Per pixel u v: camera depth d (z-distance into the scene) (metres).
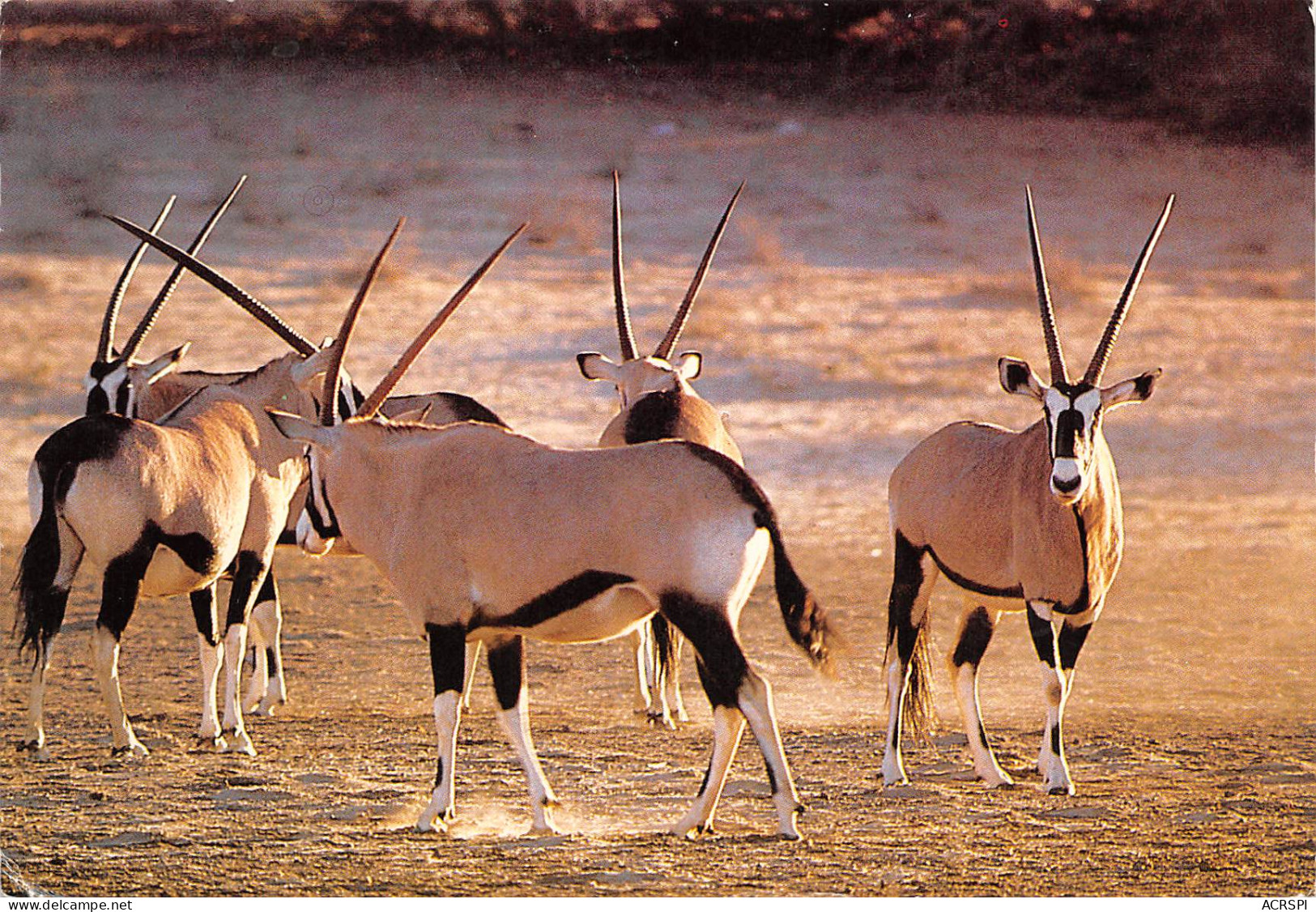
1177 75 108.62
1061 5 110.44
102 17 108.38
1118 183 98.19
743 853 19.98
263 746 25.83
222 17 108.62
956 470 24.19
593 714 28.38
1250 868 19.22
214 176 87.50
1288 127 105.88
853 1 111.38
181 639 33.78
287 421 22.25
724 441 27.62
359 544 22.16
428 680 30.73
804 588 20.14
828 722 27.77
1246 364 67.38
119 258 74.25
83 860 19.64
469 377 59.62
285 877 18.98
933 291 76.50
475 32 110.00
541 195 87.44
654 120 103.56
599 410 56.62
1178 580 39.91
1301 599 37.72
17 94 96.44
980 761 23.59
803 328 69.00
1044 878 18.91
